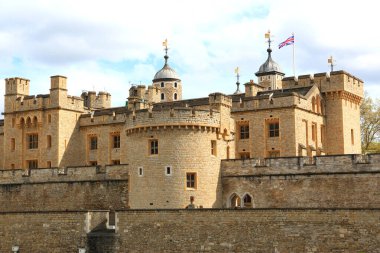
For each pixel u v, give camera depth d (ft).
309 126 214.90
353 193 162.71
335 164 166.09
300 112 210.38
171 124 169.17
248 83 231.71
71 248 164.55
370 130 284.82
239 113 219.00
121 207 192.24
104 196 196.03
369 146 286.46
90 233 162.91
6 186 216.33
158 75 335.26
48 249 167.53
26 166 243.60
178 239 153.58
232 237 148.15
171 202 167.84
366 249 134.00
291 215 142.72
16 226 173.06
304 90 225.97
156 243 155.74
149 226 157.07
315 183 167.94
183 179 168.55
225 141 181.27
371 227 133.80
